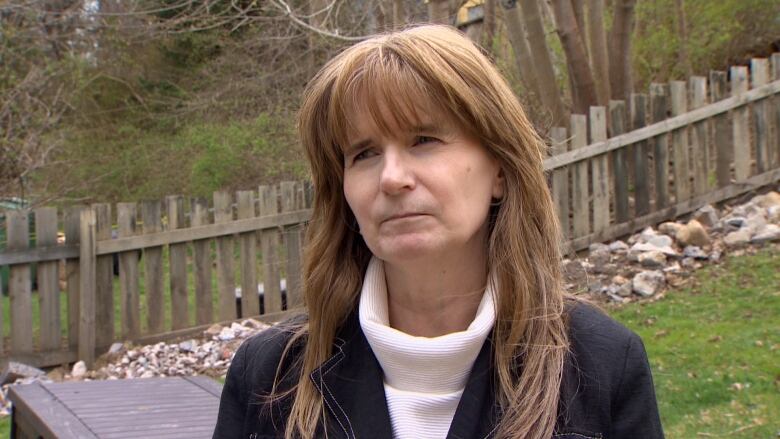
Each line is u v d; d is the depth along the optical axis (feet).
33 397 11.69
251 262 24.68
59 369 22.38
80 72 49.06
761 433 12.35
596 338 4.56
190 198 23.99
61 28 52.19
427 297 4.80
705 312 18.48
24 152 37.22
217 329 23.89
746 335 16.53
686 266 21.80
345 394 4.70
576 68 28.14
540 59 27.63
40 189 42.78
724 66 37.19
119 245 23.04
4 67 42.70
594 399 4.40
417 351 4.46
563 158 24.23
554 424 4.28
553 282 4.64
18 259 21.90
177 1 48.73
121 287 23.30
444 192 4.40
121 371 21.68
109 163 48.47
